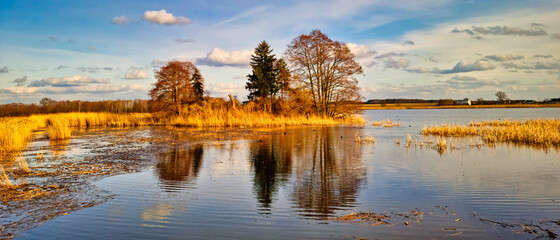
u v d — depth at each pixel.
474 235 5.57
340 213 6.79
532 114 63.91
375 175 10.38
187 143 19.48
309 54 38.62
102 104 73.88
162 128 33.72
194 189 8.73
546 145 17.09
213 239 5.50
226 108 40.66
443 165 12.00
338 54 37.62
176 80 42.31
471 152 15.12
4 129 17.36
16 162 12.94
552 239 5.38
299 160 13.33
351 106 40.69
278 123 36.72
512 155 14.16
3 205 7.31
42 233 5.80
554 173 10.45
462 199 7.69
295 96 40.84
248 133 26.39
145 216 6.62
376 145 18.00
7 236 5.68
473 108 137.50
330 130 29.19
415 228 5.90
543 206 7.11
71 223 6.25
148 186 9.03
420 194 8.14
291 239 5.49
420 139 20.91
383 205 7.29
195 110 40.91
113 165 12.20
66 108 71.50
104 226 6.10
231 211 6.94
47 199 7.77
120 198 7.88
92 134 26.59
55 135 22.47
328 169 11.44
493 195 8.00
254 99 46.81
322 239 5.47
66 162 12.87
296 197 7.98
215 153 15.34
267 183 9.41
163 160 13.36
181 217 6.58
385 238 5.49
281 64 49.50
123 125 39.38
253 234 5.71
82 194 8.20
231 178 10.07
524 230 5.78
